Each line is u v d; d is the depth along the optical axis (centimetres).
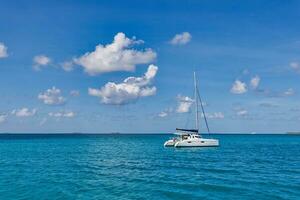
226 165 4578
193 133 7788
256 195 2581
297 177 3456
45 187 2883
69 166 4403
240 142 13062
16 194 2611
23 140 14512
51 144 10781
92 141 13862
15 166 4375
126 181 3216
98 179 3325
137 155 6278
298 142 13262
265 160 5306
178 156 6028
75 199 2470
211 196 2567
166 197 2552
